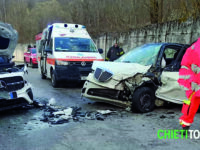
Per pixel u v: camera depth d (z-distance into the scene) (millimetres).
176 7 13445
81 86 8992
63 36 9438
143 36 13039
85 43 9516
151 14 14039
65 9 25281
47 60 9477
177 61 5359
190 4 11547
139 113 5098
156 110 5395
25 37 31094
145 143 3457
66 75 8055
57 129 4074
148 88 5148
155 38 12203
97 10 20312
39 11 30688
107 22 19672
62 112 5082
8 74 4738
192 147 3318
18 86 4871
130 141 3531
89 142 3494
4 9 33562
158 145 3385
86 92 5445
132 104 5078
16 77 4871
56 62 8172
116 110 5328
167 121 4527
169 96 5172
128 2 17484
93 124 4340
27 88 5082
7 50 6098
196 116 4961
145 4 15617
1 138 3676
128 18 17750
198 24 9711
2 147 3334
